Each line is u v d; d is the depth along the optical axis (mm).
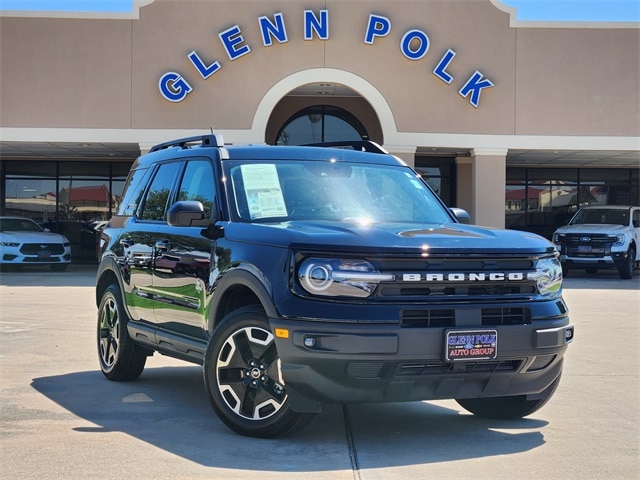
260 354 5160
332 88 22719
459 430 5605
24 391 6844
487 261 5055
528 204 28094
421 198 6488
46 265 24406
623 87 22016
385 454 4949
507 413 5855
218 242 5605
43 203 27688
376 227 5352
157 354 9117
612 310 13727
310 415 5129
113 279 7656
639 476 4562
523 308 5102
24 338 9930
